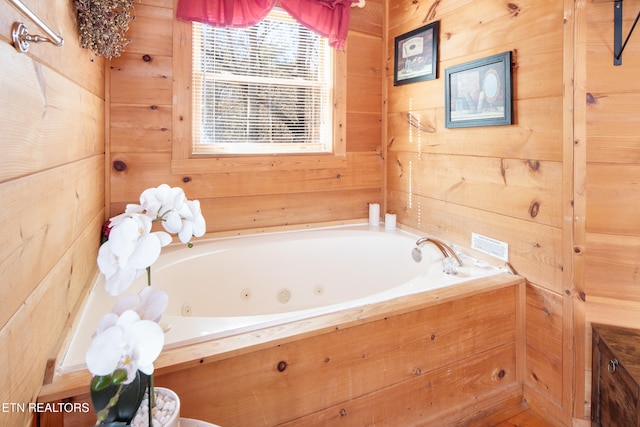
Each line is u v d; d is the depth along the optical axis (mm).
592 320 1513
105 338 600
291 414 1255
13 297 738
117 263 665
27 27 809
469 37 1989
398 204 2635
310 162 2525
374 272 2455
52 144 1008
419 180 2420
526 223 1731
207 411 1131
